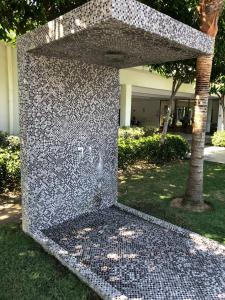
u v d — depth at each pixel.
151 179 6.14
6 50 8.20
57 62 3.43
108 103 4.14
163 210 4.37
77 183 3.92
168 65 6.88
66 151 3.71
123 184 5.74
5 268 2.71
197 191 4.49
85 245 3.20
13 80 8.41
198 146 4.40
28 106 3.23
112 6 1.99
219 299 2.36
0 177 4.79
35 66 3.23
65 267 2.76
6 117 8.54
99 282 2.46
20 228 3.62
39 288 2.44
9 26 4.35
